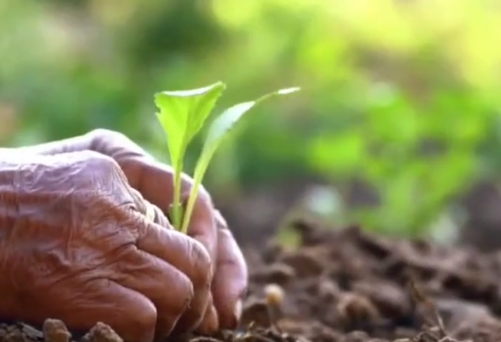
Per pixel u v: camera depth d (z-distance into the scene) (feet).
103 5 24.99
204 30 23.41
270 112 21.44
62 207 5.14
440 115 15.78
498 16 27.22
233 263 6.26
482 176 19.57
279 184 21.09
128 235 5.19
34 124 18.34
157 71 21.15
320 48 22.13
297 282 9.55
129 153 6.25
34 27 22.50
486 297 9.50
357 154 15.74
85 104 18.43
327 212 15.62
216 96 5.78
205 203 6.19
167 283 5.22
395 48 26.35
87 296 5.12
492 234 20.67
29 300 5.18
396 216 15.30
